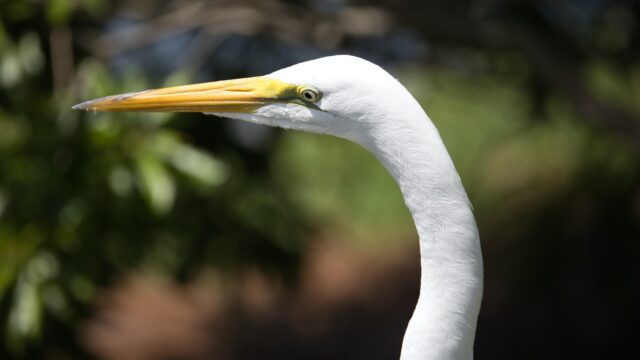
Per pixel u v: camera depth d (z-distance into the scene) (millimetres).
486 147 12305
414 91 10133
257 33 7688
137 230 6371
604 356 11195
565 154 11031
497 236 11023
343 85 3355
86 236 6145
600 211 9602
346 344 13109
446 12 7484
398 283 14438
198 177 5906
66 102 6000
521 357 11734
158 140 5863
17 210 6039
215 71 8117
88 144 5898
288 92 3492
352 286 14430
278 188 8109
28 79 6375
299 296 14141
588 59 8172
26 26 6473
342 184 12320
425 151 3273
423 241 3350
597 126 8203
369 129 3350
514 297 12359
